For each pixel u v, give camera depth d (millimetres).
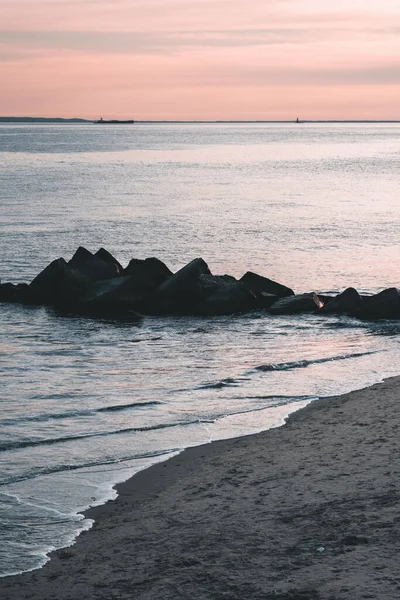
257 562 7891
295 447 12031
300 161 136250
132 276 27078
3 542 9055
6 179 85500
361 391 15727
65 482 11047
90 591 7676
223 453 12117
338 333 23141
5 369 18531
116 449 12508
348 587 7094
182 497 10250
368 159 145250
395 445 11531
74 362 19375
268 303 27109
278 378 17406
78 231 45281
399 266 35250
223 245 41031
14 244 40156
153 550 8539
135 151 170625
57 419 14227
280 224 49688
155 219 51594
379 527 8414
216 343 21875
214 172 103688
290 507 9367
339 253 38719
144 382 17172
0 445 12703
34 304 27703
